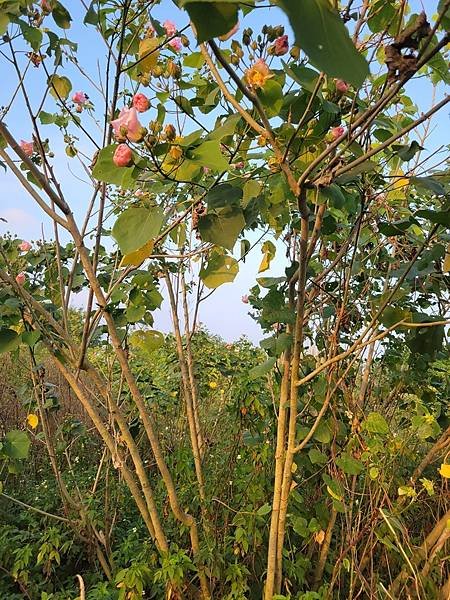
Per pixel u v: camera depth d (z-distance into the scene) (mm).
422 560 2303
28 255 2904
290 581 2311
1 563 2709
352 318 2490
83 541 2953
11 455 2434
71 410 4188
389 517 2074
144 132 1338
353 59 617
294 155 1703
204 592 2385
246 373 2859
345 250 2188
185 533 2699
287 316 1844
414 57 969
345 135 1331
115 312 2445
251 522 2354
